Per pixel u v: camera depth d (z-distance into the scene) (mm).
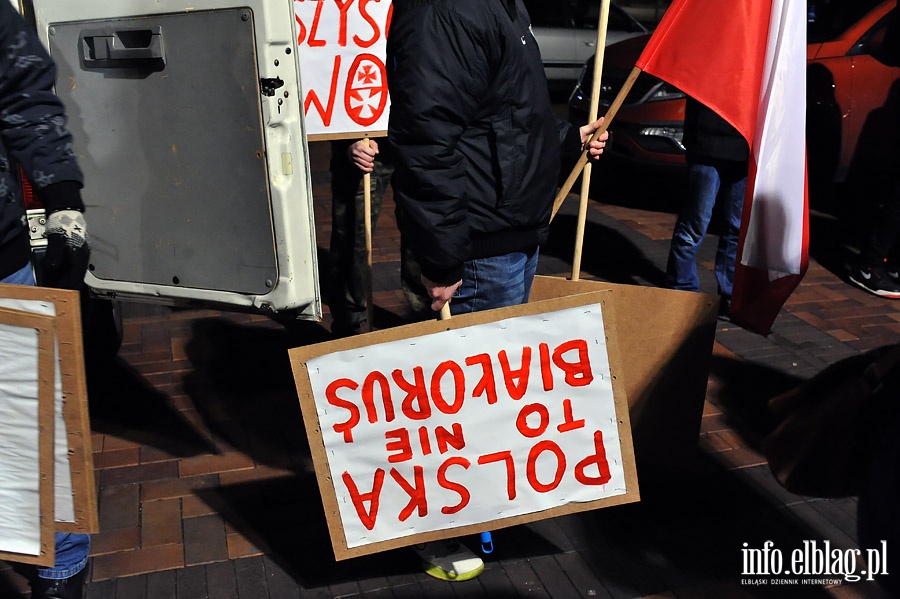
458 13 2354
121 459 3596
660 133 7180
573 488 2682
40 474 2291
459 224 2475
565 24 11508
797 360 4562
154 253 3072
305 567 3002
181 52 2787
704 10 3094
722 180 4848
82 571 2619
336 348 2432
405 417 2527
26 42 2305
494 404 2564
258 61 2684
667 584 2947
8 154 2373
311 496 3391
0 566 3000
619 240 6527
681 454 3264
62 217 2387
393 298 5305
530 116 2582
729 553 3111
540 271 5844
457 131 2426
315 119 3773
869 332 4957
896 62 5367
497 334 2516
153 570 2973
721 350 4633
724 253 4961
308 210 2859
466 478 2609
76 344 2170
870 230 5512
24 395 2217
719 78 3164
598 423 2645
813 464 2199
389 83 2484
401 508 2602
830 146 6805
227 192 2879
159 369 4348
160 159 2945
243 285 2955
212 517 3252
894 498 2008
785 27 3217
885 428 2090
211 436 3777
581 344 2570
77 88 2988
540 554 3086
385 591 2893
